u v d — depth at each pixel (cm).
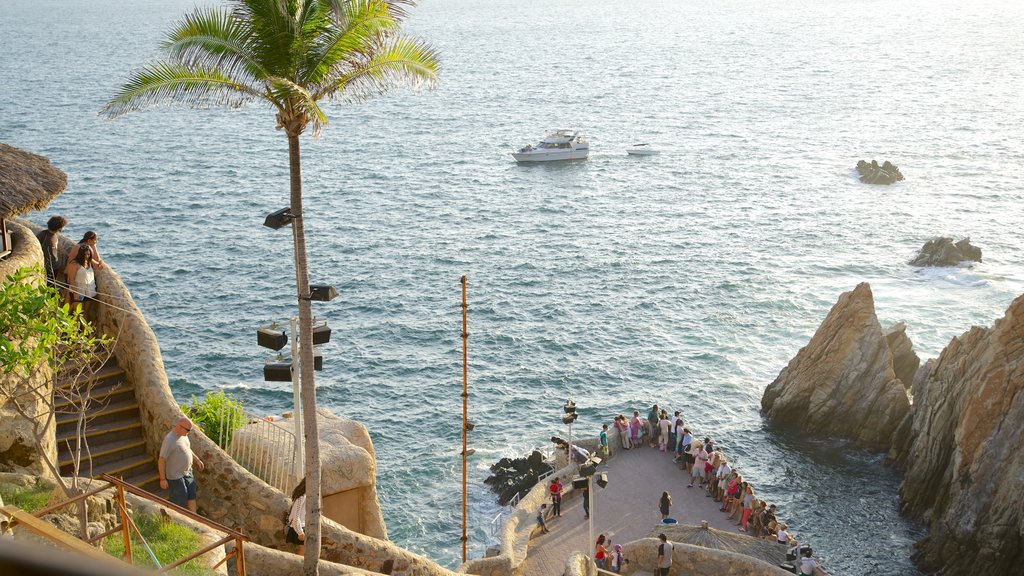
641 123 17688
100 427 2130
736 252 9200
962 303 7681
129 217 9975
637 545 3559
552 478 4175
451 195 11638
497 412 5859
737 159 14025
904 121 17362
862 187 12038
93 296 2255
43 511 1311
